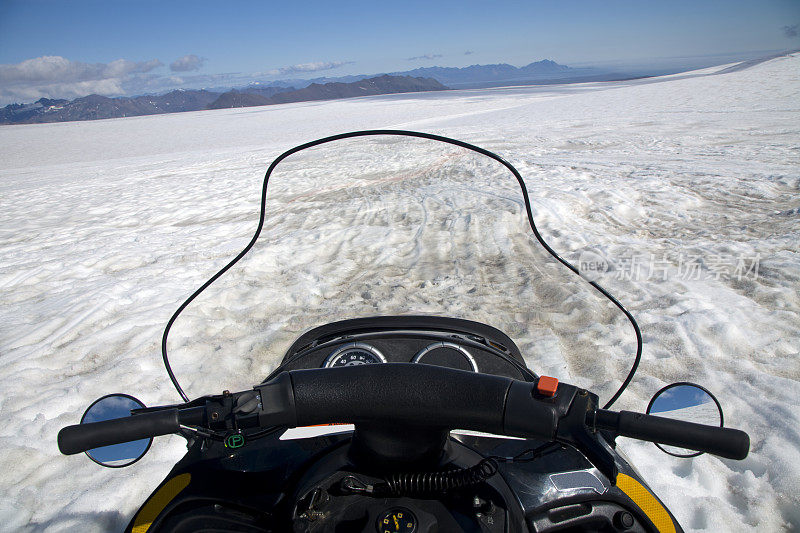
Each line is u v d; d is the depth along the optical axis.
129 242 8.97
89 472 3.02
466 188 11.14
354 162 17.45
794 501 2.38
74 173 22.53
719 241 6.59
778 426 2.91
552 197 9.52
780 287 4.96
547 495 1.31
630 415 1.10
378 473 1.20
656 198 9.23
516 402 1.10
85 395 3.91
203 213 11.25
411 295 5.44
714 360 3.75
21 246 9.41
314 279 6.16
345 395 1.14
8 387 4.11
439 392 1.12
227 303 5.59
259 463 1.44
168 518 1.32
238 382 3.96
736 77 52.38
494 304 5.02
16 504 2.78
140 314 5.41
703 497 2.45
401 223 8.52
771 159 12.30
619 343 4.08
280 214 10.29
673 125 21.28
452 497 1.16
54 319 5.49
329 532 1.08
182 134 48.03
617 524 1.26
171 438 3.27
